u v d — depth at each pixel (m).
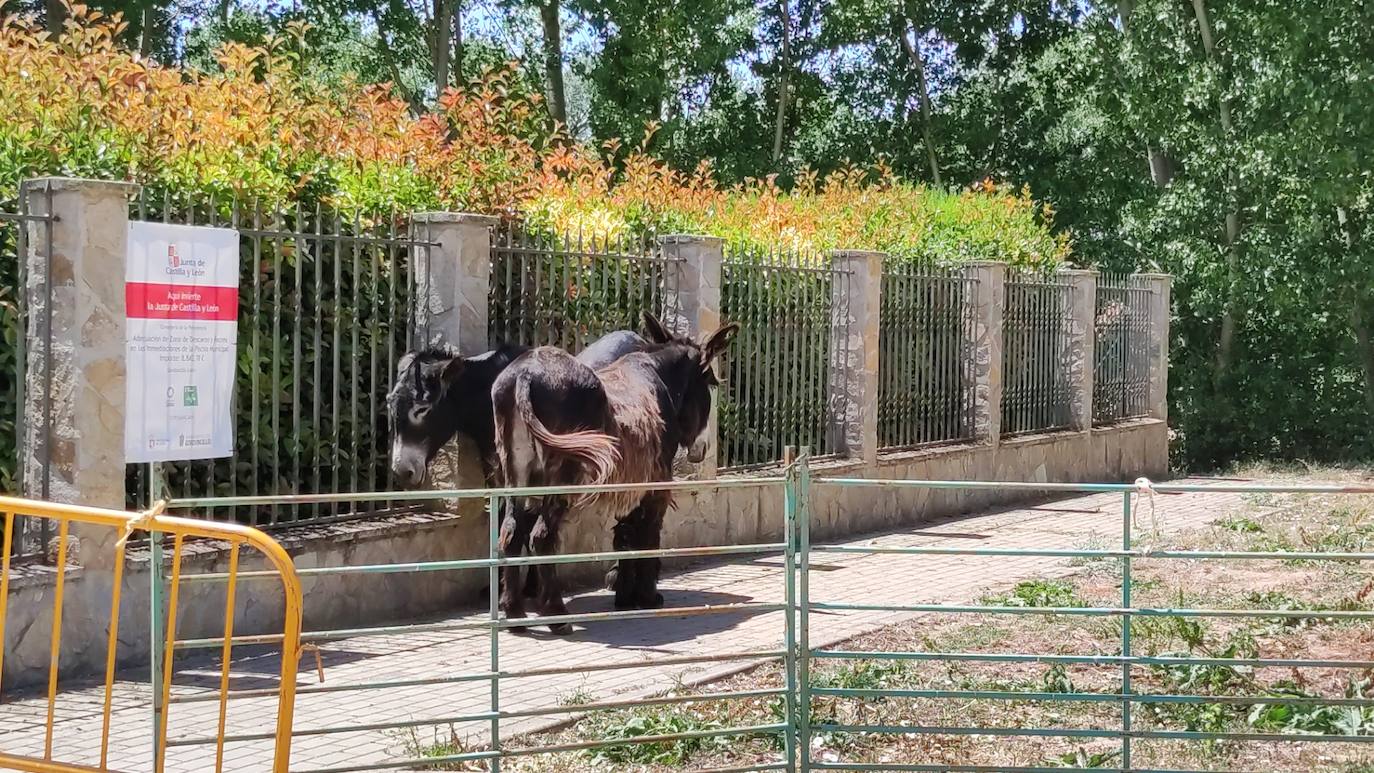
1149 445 20.89
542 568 9.17
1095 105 26.16
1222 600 10.17
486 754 5.65
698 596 10.58
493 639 5.71
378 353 10.14
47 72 9.17
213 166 9.32
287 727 4.72
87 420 7.80
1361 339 23.03
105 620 7.94
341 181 10.27
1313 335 23.98
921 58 30.83
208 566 8.48
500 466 9.67
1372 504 15.55
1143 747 6.79
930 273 15.89
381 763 5.47
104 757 4.86
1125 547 5.90
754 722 7.05
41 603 7.63
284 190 9.70
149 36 27.73
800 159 31.86
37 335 7.93
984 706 7.47
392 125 11.22
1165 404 21.50
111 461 7.93
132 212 8.69
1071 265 20.55
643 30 28.78
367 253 10.04
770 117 32.25
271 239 9.42
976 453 16.39
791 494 6.08
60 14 24.45
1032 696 5.96
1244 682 7.85
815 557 12.52
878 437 15.13
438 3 30.55
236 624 8.66
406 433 9.43
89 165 8.66
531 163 12.06
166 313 8.25
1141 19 23.67
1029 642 9.00
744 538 12.95
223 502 5.14
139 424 8.15
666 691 7.60
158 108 9.58
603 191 13.30
